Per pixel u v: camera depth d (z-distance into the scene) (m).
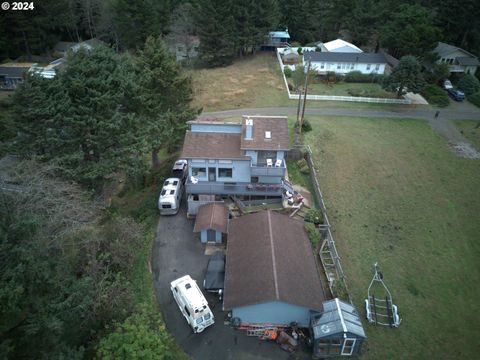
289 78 62.31
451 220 33.12
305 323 22.52
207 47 67.00
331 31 77.12
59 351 16.58
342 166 39.34
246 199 32.91
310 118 49.12
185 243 29.20
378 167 39.66
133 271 26.42
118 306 21.16
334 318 21.25
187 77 36.56
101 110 27.77
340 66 62.06
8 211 17.50
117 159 28.27
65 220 21.94
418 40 57.97
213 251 28.47
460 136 46.53
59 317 16.98
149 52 34.41
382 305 24.91
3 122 27.20
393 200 35.06
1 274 15.35
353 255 28.72
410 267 28.22
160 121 33.22
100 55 30.36
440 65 58.47
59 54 72.50
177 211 32.34
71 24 75.25
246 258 24.59
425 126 48.50
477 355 22.44
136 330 18.83
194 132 33.03
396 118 50.34
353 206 33.81
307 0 78.31
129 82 29.45
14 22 68.38
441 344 22.92
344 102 54.56
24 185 21.84
